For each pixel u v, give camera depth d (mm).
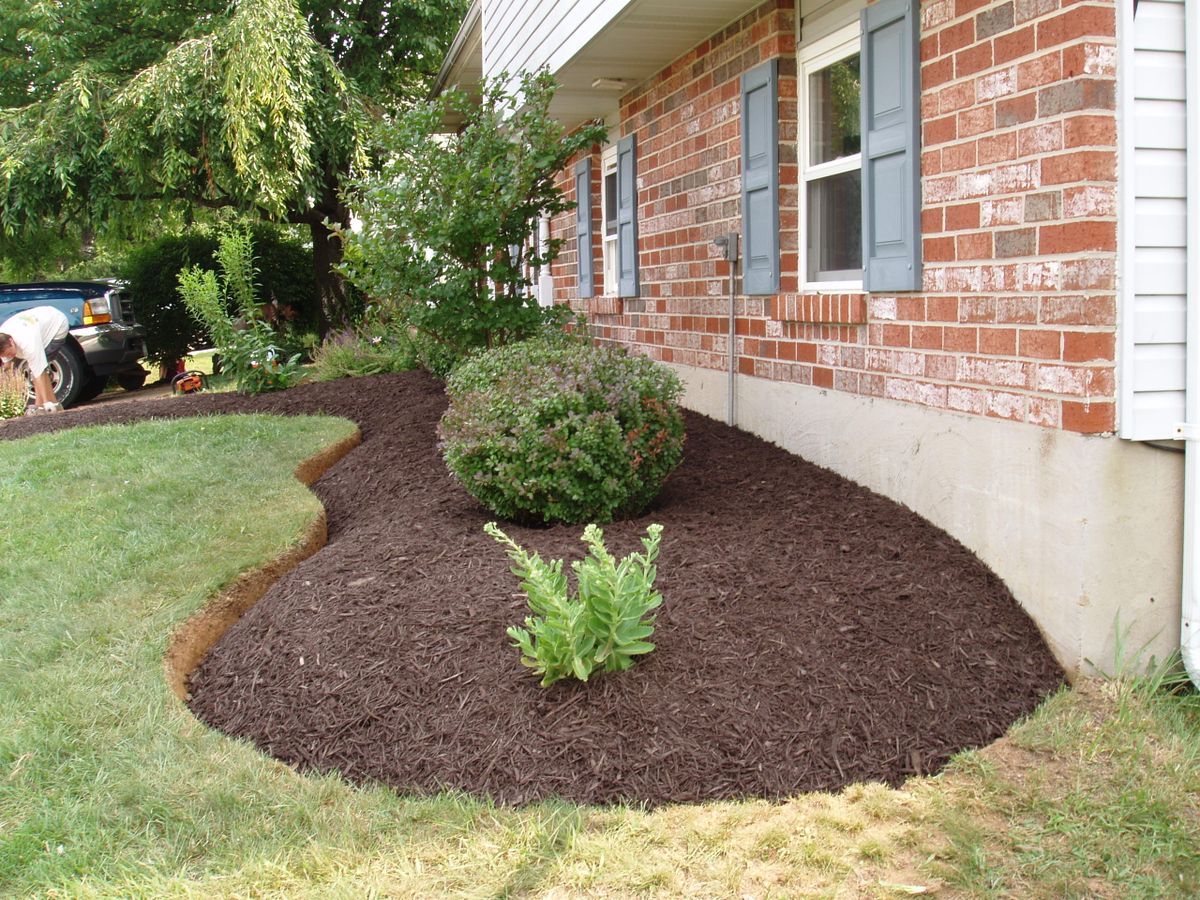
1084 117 3697
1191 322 3768
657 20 6625
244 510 6133
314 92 14398
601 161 10445
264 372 10711
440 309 7934
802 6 5988
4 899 2787
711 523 5188
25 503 6578
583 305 10844
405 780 3430
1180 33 3727
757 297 6586
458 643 4039
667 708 3613
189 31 15336
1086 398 3783
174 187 14828
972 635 4031
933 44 4602
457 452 5375
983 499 4441
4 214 14516
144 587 4961
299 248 18188
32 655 4328
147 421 9352
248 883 2857
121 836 3092
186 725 3770
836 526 4961
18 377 11367
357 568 4855
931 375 4777
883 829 3105
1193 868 2885
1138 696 3768
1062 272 3850
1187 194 3758
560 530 5219
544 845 3012
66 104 14406
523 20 9125
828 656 3875
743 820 3141
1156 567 3908
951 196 4527
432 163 7789
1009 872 2898
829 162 5820
